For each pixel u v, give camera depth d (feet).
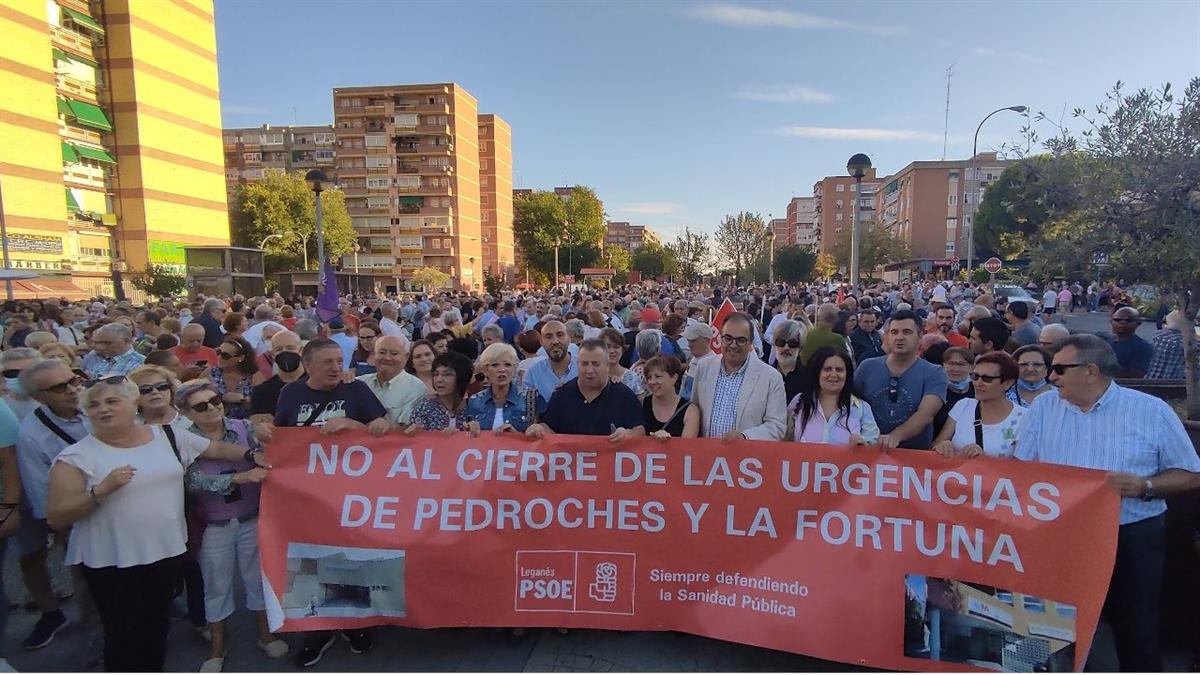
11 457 12.40
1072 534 10.57
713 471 12.18
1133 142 17.65
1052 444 11.06
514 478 12.51
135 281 134.62
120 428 10.66
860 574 11.51
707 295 81.25
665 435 12.32
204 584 12.38
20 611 14.79
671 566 12.16
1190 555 11.56
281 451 12.59
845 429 12.57
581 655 12.22
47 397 13.04
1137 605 10.34
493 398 14.67
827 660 12.01
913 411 13.87
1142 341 21.88
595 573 12.30
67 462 10.34
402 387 15.48
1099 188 18.08
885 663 11.24
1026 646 10.72
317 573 12.37
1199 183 17.10
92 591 10.79
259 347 25.36
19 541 13.05
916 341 14.15
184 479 11.93
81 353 32.91
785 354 17.94
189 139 177.37
